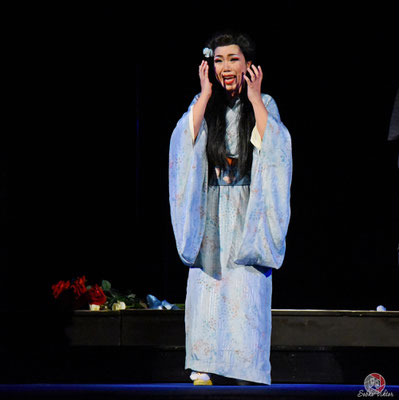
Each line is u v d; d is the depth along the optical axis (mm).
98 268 17500
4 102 17328
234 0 17141
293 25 17219
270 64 17438
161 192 17578
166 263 17469
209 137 11328
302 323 12133
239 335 11055
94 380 12281
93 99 17500
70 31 17172
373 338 12117
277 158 11062
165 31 17266
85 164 17547
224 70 11305
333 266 17484
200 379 11133
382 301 17312
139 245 17500
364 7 16984
